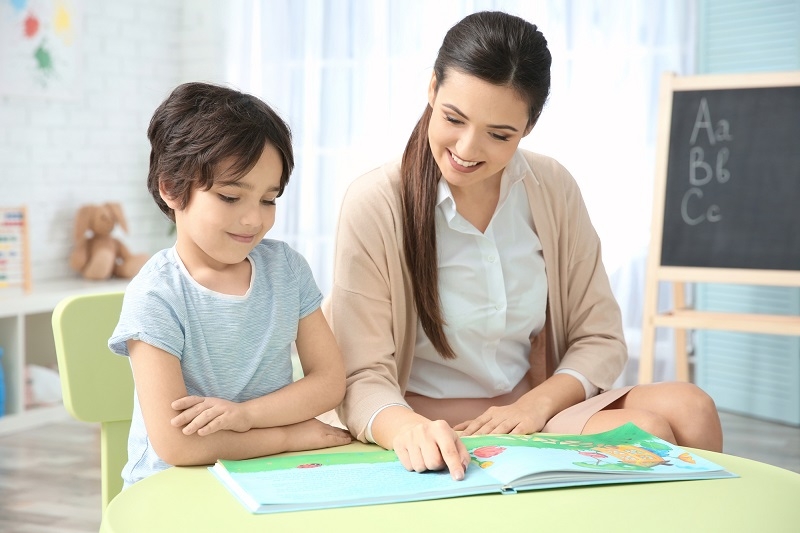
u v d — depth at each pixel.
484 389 1.59
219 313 1.22
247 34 4.75
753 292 3.68
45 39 4.21
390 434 1.22
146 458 1.20
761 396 3.68
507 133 1.31
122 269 4.34
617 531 0.90
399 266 1.49
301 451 1.23
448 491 0.99
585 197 4.05
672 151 3.54
